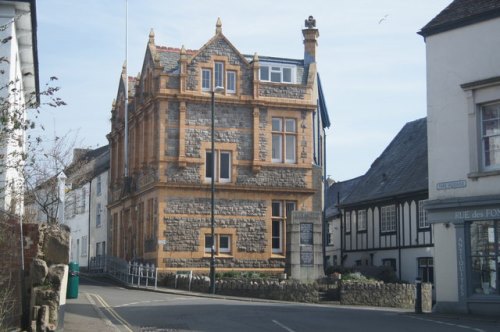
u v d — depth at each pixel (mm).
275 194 35656
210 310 19859
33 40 19094
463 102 20812
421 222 36062
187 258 33812
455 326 16391
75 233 55875
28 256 13578
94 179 51062
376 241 40219
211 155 33469
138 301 23594
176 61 36312
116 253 43406
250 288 28281
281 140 36188
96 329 14852
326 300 27656
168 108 34312
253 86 35625
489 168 20188
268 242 35219
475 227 20125
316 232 29219
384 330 15352
